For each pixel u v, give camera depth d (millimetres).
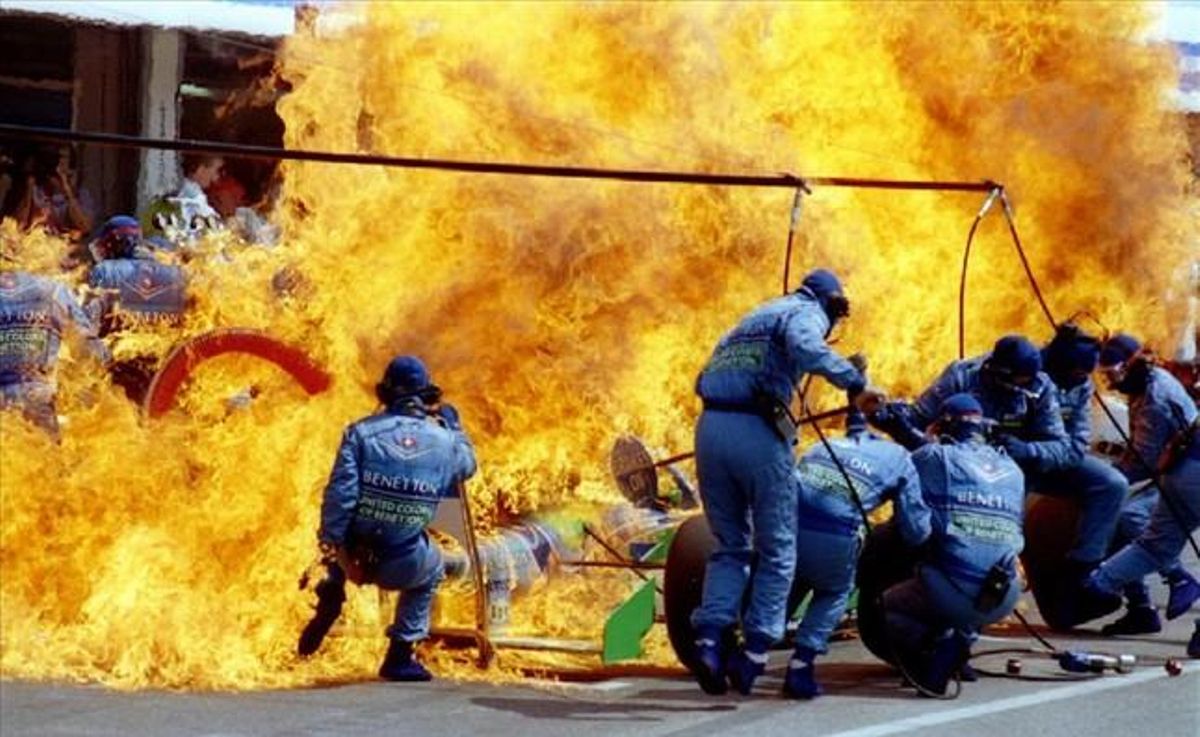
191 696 13492
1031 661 16078
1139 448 16922
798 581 14773
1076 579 17234
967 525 14250
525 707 13523
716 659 13906
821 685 14695
